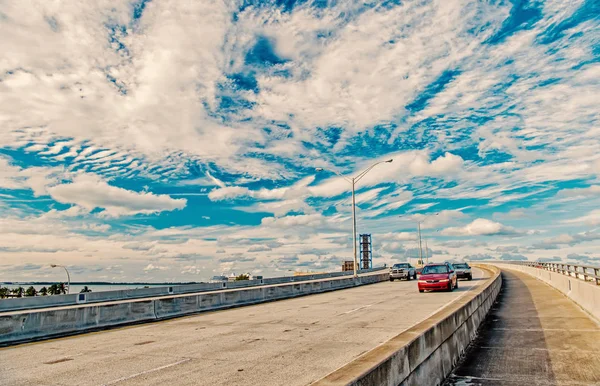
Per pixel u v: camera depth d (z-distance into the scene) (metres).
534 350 9.66
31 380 8.01
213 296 22.00
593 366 8.20
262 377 7.75
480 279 38.88
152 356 10.05
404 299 23.14
